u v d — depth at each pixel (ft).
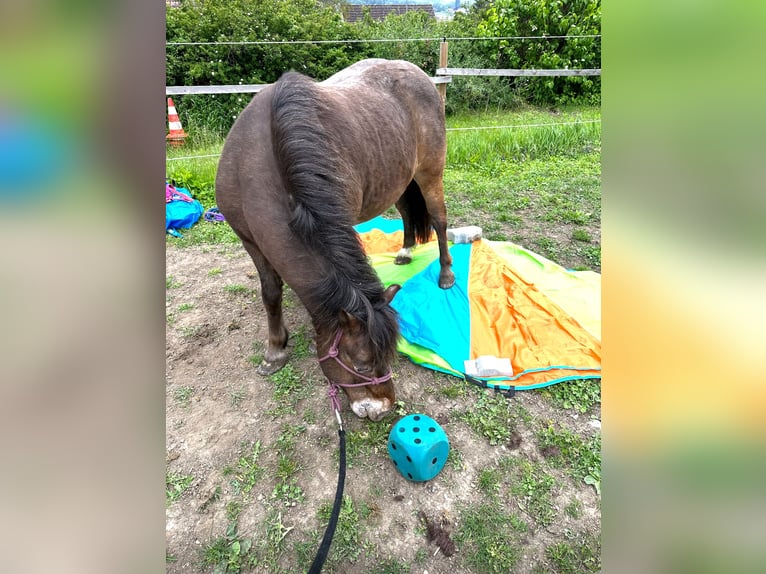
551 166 19.20
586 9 28.96
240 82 27.71
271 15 28.02
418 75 9.48
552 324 9.06
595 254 12.10
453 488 6.41
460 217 14.47
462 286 10.28
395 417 7.46
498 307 9.52
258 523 6.06
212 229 14.06
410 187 10.55
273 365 8.43
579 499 6.25
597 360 8.21
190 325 9.79
